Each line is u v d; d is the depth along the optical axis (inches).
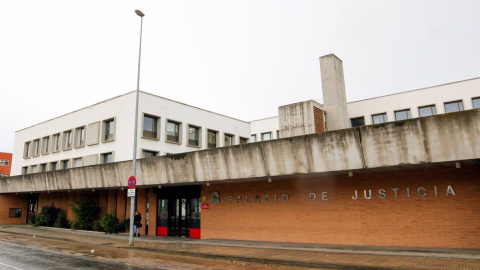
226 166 695.1
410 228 562.6
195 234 852.6
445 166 533.0
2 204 1427.2
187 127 1258.6
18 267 478.9
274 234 711.1
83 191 1208.2
